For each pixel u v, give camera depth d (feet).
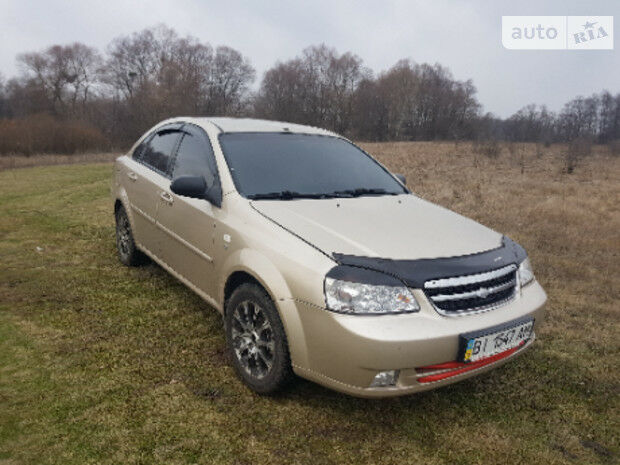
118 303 13.38
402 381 7.82
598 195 41.70
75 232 21.11
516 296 9.27
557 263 20.20
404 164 70.74
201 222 11.01
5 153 86.12
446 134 248.73
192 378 9.90
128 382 9.59
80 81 214.48
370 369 7.65
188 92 174.70
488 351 8.33
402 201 11.79
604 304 15.79
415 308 7.94
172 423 8.44
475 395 10.12
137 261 16.08
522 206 33.45
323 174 12.05
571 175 60.90
